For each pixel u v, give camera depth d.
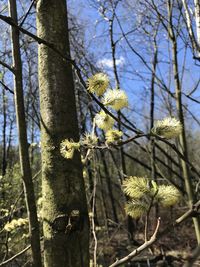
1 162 3.52
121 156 2.52
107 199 3.16
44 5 0.38
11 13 0.42
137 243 2.13
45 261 0.35
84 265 0.35
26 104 2.07
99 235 1.63
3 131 3.30
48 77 0.37
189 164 0.28
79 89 1.77
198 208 0.21
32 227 0.38
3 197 1.09
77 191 0.35
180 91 1.06
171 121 0.27
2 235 0.81
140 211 0.24
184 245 1.97
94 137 0.30
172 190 0.23
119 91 0.29
